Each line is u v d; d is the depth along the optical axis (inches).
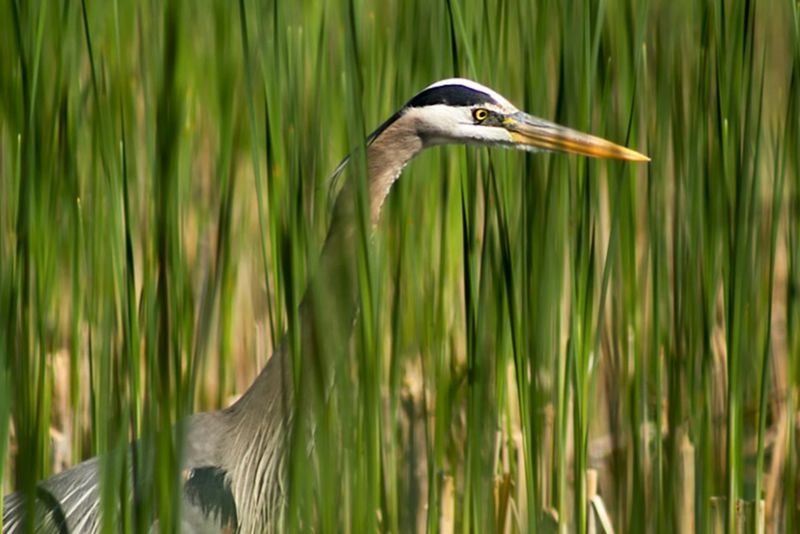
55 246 261.6
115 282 283.6
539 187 258.1
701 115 260.5
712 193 261.7
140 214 369.4
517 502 331.0
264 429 293.6
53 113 254.4
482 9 294.5
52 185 260.4
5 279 206.4
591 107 273.4
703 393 271.1
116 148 269.4
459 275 372.2
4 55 262.2
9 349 205.8
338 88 346.9
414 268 316.2
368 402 216.7
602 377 383.9
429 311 306.7
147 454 206.7
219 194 340.2
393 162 304.7
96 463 299.4
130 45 342.0
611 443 342.3
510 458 312.7
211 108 372.8
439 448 295.4
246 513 298.7
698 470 279.7
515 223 292.0
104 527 203.0
